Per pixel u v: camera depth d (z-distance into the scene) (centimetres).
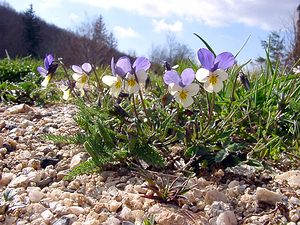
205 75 17
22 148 23
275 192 16
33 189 18
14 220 15
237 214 15
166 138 20
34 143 24
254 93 24
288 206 15
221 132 20
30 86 39
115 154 19
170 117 20
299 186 17
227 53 17
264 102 24
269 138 21
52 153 22
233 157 19
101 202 16
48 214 15
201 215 15
